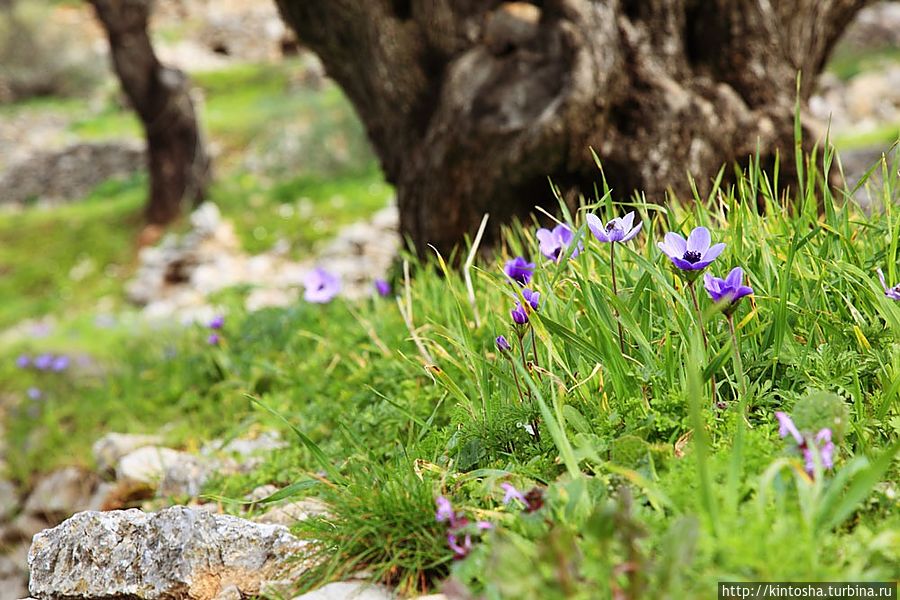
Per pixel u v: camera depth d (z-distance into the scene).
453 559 3.48
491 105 8.38
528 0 8.74
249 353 8.43
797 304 4.46
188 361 9.24
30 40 45.47
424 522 3.66
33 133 39.12
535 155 8.04
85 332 18.41
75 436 10.40
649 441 3.79
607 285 4.64
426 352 5.46
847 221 4.79
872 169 4.78
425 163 9.05
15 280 24.06
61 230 26.16
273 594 3.74
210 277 21.41
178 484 6.49
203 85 40.12
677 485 3.26
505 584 2.66
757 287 4.38
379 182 25.14
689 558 2.61
